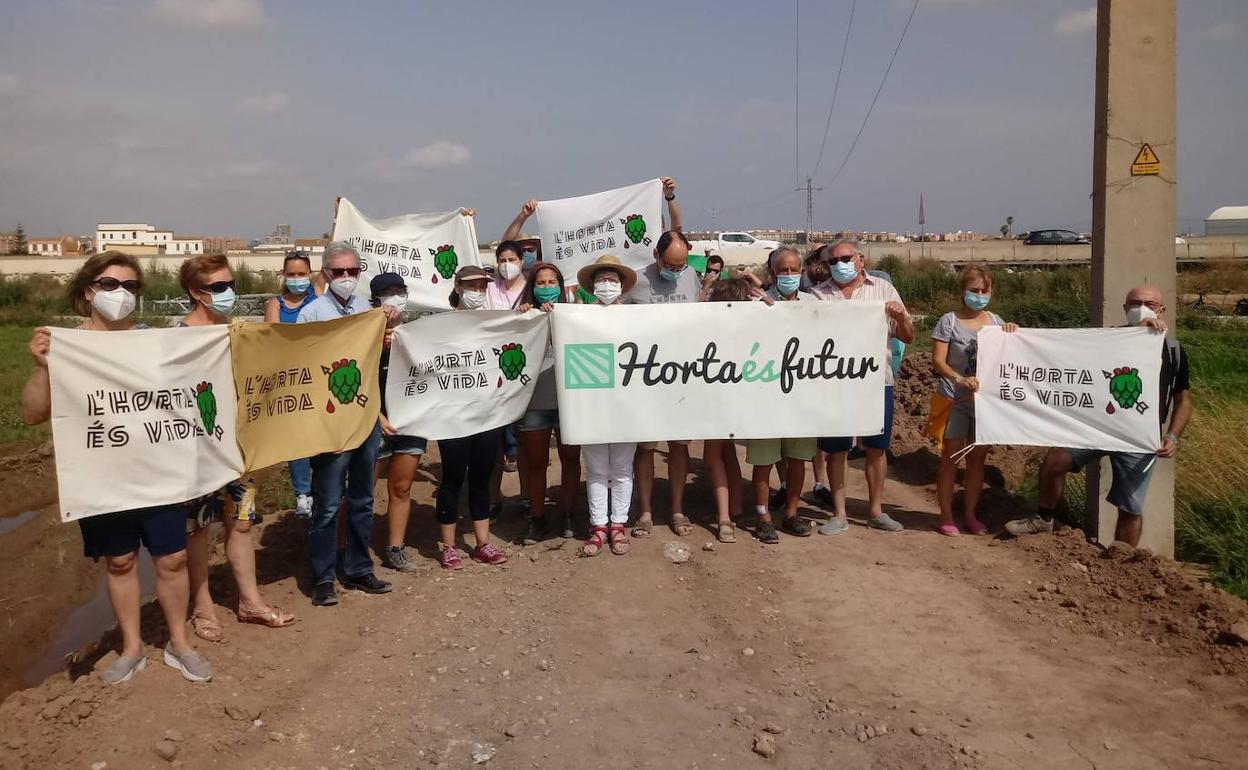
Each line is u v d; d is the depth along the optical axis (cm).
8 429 1424
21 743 451
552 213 998
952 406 777
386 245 963
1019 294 3319
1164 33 733
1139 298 720
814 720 495
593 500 745
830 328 755
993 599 651
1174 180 738
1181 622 591
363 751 468
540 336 734
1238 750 458
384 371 705
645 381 740
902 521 838
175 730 472
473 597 669
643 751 465
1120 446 720
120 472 500
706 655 572
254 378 591
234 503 599
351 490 676
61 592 772
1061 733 475
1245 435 931
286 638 597
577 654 574
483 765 454
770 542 766
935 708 503
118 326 529
